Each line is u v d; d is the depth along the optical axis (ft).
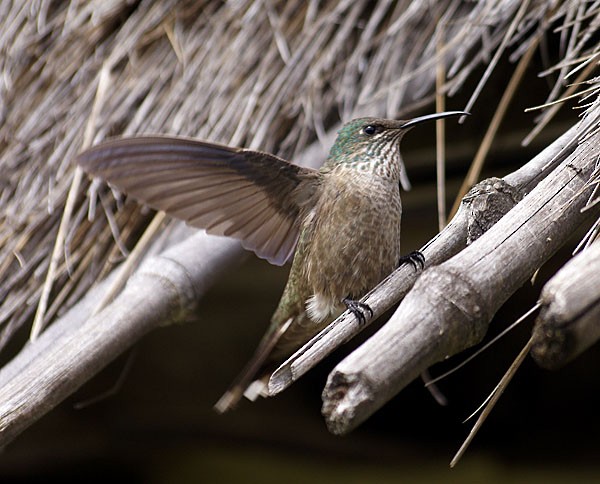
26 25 6.69
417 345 5.85
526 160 6.71
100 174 6.14
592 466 6.97
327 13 6.56
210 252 6.36
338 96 6.50
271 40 6.57
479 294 5.88
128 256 6.43
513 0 6.37
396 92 6.46
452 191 6.79
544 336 5.82
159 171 6.17
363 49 6.50
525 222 5.92
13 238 6.48
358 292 6.22
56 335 6.34
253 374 6.29
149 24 6.63
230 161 6.19
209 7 6.63
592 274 5.82
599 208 5.95
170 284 6.31
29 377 6.20
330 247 6.22
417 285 5.88
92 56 6.63
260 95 6.53
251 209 6.24
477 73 6.61
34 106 6.61
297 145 6.49
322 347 5.98
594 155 5.96
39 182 6.53
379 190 6.22
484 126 6.68
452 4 6.48
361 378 5.83
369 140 6.24
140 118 6.54
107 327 6.26
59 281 6.47
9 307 6.44
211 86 6.55
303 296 6.25
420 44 6.49
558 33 6.48
